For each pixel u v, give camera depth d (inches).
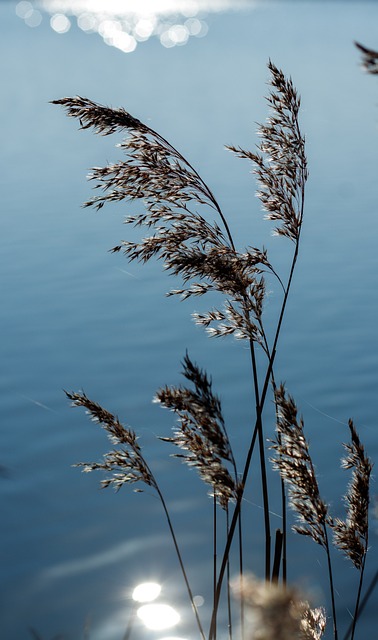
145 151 122.9
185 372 108.7
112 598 253.0
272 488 319.0
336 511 279.3
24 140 1230.3
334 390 404.8
